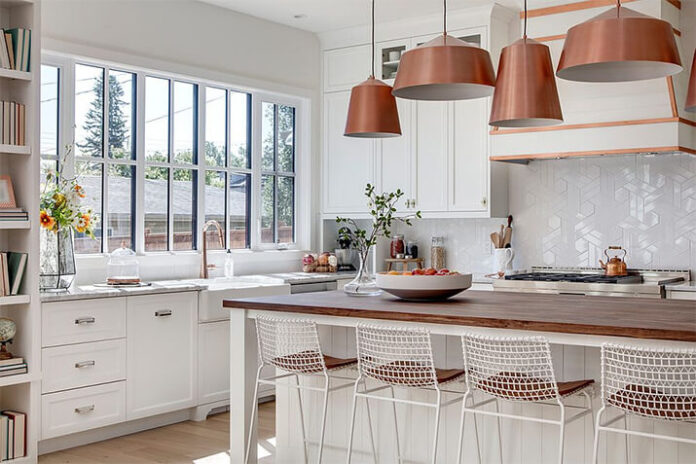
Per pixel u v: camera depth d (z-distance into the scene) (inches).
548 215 242.1
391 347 137.6
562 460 127.6
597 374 134.7
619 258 230.2
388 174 255.3
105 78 214.4
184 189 236.7
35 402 171.6
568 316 128.3
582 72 125.0
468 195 239.8
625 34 110.0
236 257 246.1
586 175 235.6
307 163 270.5
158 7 222.8
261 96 257.9
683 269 220.5
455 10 237.5
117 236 218.7
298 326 149.3
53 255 185.3
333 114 268.1
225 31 241.6
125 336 191.3
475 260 255.0
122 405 190.9
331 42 268.5
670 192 222.2
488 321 127.0
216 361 213.2
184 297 204.7
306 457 160.1
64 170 203.6
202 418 210.4
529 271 243.1
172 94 232.5
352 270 270.2
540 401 124.6
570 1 215.9
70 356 180.2
